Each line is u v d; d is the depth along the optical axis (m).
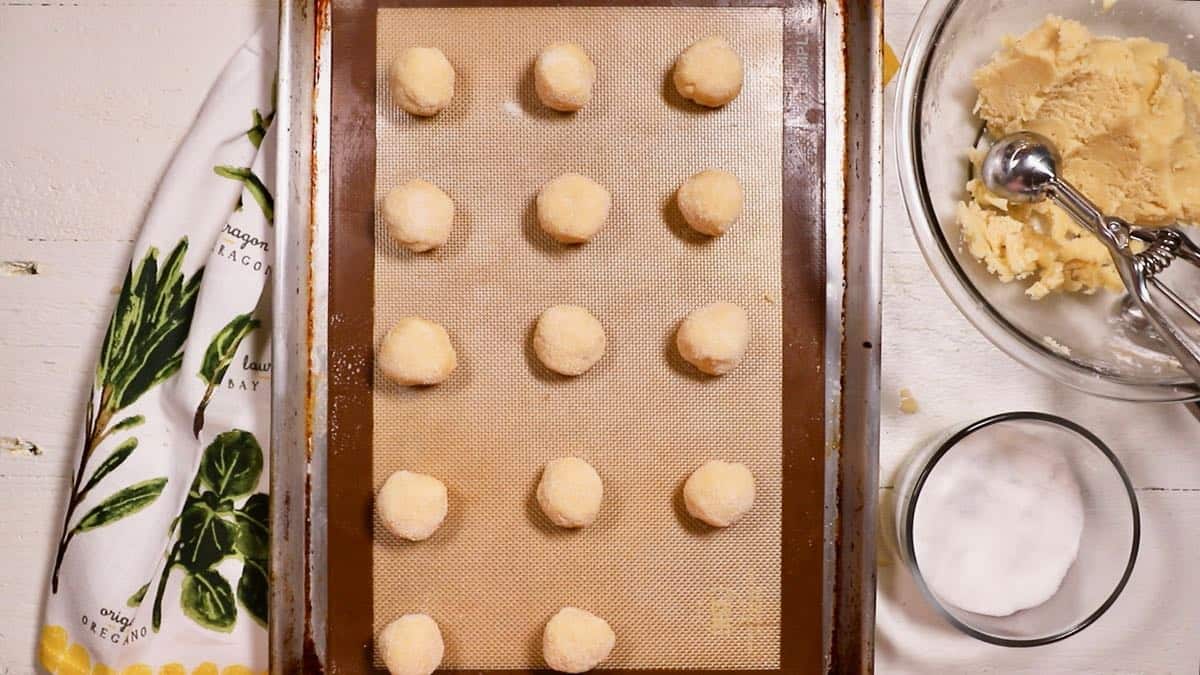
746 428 0.69
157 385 0.71
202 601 0.70
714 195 0.67
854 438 0.68
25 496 0.73
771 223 0.69
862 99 0.68
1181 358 0.63
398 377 0.67
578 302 0.69
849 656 0.68
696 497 0.67
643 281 0.69
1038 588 0.71
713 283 0.69
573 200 0.67
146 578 0.70
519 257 0.69
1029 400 0.73
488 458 0.69
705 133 0.70
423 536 0.67
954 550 0.71
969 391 0.73
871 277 0.67
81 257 0.73
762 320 0.69
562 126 0.69
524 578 0.69
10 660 0.73
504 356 0.69
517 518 0.69
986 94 0.69
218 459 0.70
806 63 0.69
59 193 0.73
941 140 0.69
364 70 0.69
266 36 0.72
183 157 0.71
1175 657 0.74
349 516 0.69
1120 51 0.66
